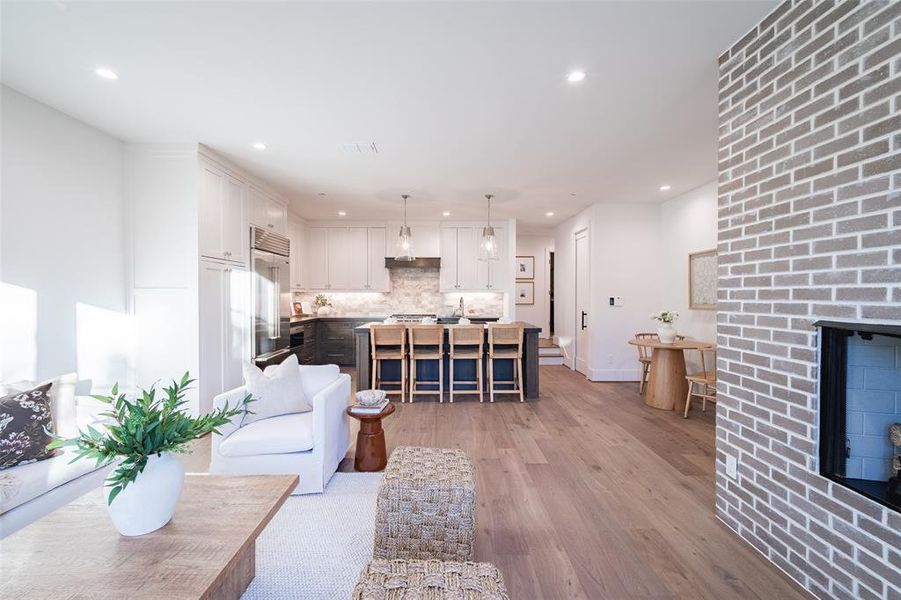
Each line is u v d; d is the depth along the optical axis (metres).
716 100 2.68
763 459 1.90
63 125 2.86
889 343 1.52
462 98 2.65
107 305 3.22
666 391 4.48
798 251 1.71
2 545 1.37
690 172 4.25
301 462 2.51
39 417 2.11
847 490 1.51
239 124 3.05
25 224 2.61
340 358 6.98
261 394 2.75
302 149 3.57
